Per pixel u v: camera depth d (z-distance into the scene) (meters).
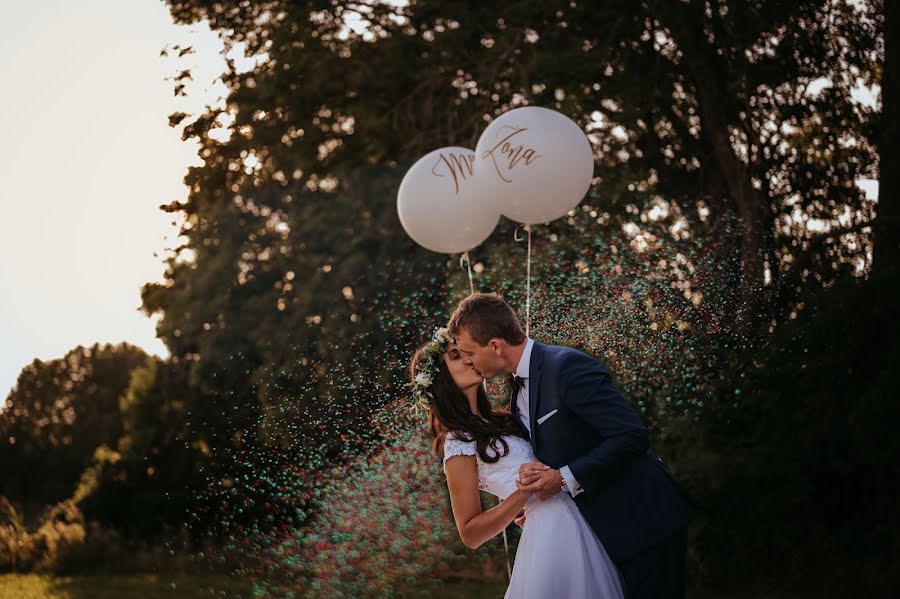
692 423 6.48
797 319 6.73
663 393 6.49
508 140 4.06
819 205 8.27
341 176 9.05
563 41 8.44
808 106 8.44
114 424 11.52
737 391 6.46
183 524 8.26
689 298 6.75
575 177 4.07
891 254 6.93
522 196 4.07
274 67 9.04
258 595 6.73
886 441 6.08
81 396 11.77
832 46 8.46
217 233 9.30
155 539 8.45
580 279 6.75
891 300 6.41
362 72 9.04
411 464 7.10
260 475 7.79
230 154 9.33
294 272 8.95
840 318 6.45
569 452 2.81
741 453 6.39
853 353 6.44
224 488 8.06
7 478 11.19
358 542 7.10
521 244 7.54
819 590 6.08
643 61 8.55
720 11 8.26
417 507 7.09
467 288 7.39
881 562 5.97
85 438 11.55
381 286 8.33
